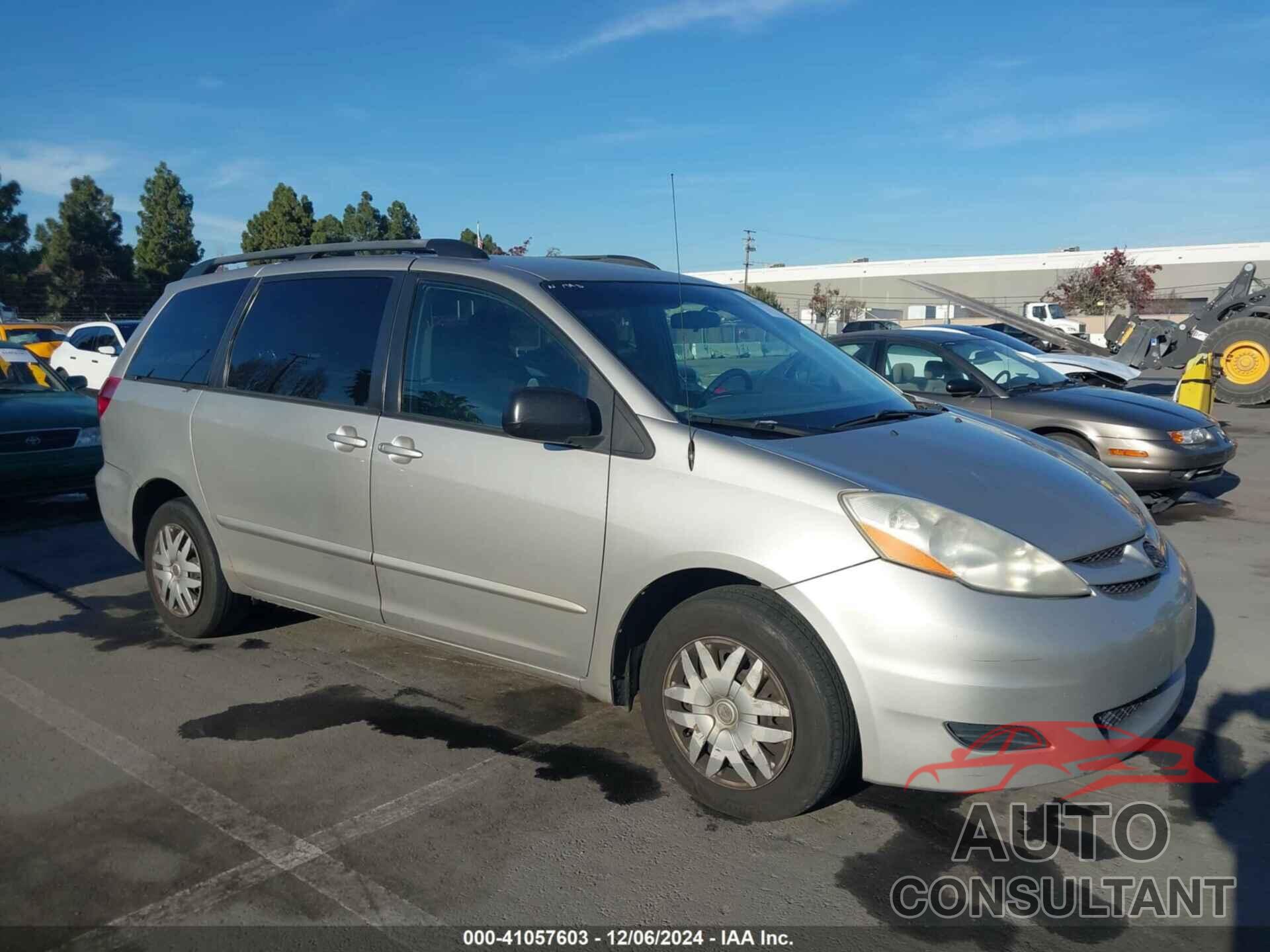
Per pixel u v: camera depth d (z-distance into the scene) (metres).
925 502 3.07
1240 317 16.41
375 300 4.33
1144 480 7.48
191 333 5.13
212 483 4.77
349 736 4.00
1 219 42.50
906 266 64.94
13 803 3.48
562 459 3.57
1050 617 2.95
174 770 3.73
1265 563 6.49
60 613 5.68
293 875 3.04
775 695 3.14
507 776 3.65
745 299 4.71
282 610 5.65
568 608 3.59
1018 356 8.84
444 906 2.88
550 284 3.94
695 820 3.32
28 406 8.00
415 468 3.94
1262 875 2.99
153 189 44.50
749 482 3.21
